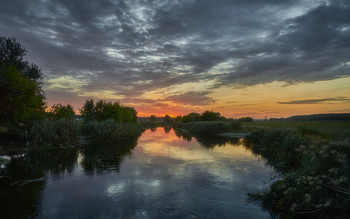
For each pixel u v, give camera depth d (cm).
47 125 1727
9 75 1510
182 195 630
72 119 1942
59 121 1834
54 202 571
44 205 551
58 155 1295
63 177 818
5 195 622
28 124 1942
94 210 522
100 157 1246
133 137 2739
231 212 513
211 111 4925
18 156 1234
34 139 1555
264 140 1767
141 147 1733
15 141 1670
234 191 664
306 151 605
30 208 532
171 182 760
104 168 970
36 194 632
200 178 811
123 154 1362
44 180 777
